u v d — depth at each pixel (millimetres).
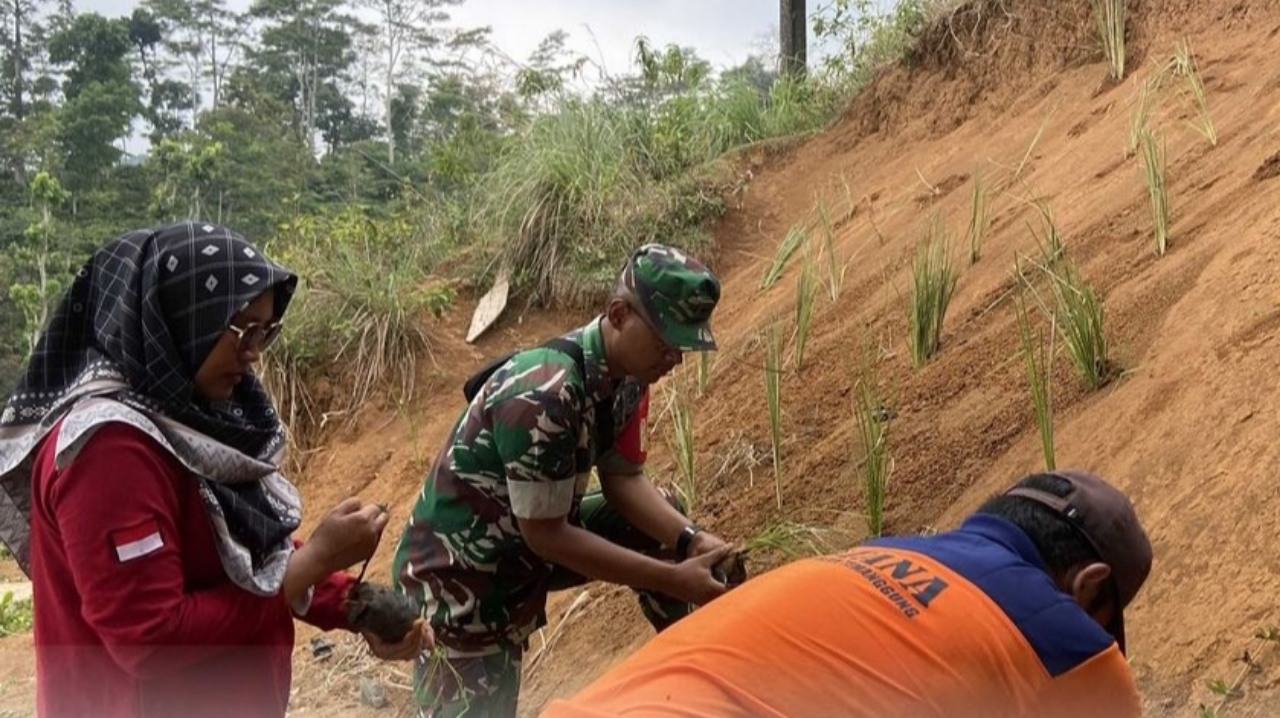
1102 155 5676
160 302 2352
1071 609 2057
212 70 47156
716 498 4773
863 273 6055
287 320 7816
